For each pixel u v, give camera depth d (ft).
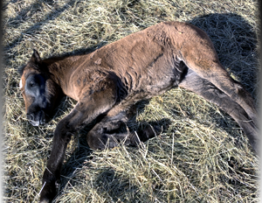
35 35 6.58
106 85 4.93
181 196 4.61
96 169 4.95
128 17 6.64
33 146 5.28
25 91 5.29
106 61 5.14
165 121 5.43
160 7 6.72
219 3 6.73
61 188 4.80
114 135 5.26
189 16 6.56
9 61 6.31
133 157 4.96
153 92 5.34
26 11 7.02
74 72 5.33
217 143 5.00
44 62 5.54
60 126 4.84
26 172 4.99
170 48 5.15
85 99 4.90
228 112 5.32
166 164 4.86
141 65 5.11
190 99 5.64
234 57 6.04
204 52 4.97
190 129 5.24
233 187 4.68
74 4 6.90
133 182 4.76
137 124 5.50
